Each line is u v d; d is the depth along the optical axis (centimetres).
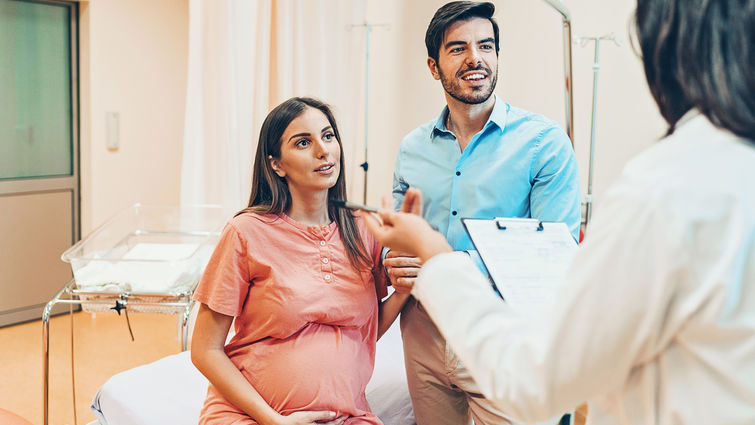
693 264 68
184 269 226
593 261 73
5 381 322
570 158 181
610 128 299
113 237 284
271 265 164
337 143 175
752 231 67
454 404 194
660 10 75
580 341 73
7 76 380
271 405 165
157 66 427
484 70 178
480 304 84
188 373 214
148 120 427
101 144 409
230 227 166
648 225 69
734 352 69
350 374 168
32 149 396
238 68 311
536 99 326
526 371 77
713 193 68
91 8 394
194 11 304
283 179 174
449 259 88
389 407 206
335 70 356
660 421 75
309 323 168
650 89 80
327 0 348
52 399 305
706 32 70
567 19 200
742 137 70
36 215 399
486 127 182
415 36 378
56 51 397
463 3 179
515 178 180
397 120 393
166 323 408
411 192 99
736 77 69
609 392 78
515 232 140
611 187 76
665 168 71
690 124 75
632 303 70
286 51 331
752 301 68
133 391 202
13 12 378
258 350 167
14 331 389
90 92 401
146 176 431
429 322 186
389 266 172
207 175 315
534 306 122
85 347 369
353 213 180
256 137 324
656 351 73
